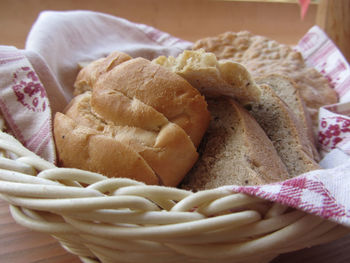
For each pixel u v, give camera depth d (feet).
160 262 0.47
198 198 0.44
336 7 1.09
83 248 0.53
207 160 0.69
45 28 0.93
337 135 0.81
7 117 0.68
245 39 1.14
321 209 0.41
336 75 1.02
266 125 0.79
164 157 0.59
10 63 0.72
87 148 0.60
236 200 0.44
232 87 0.66
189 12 1.50
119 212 0.43
